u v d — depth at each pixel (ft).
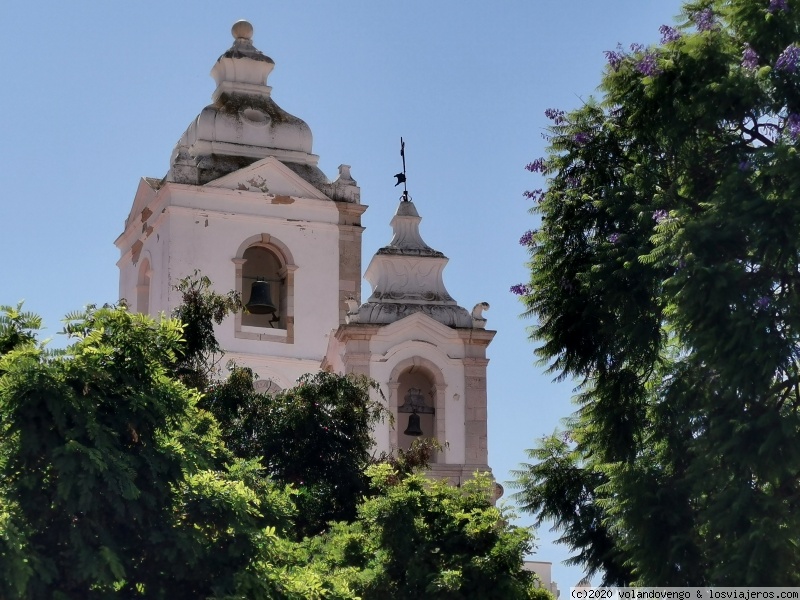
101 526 87.92
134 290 205.57
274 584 93.30
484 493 123.34
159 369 92.32
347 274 201.98
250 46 212.64
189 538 90.58
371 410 152.25
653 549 111.75
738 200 106.93
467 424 169.89
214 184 198.39
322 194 203.00
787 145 106.32
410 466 146.41
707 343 106.11
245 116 206.39
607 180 121.08
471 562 116.88
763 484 106.52
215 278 196.24
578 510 127.24
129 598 91.04
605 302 117.29
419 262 173.58
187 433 96.32
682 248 107.14
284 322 198.59
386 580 116.26
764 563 102.68
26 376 86.89
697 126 112.98
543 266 122.31
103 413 89.51
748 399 106.42
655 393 115.96
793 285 106.93
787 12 111.04
